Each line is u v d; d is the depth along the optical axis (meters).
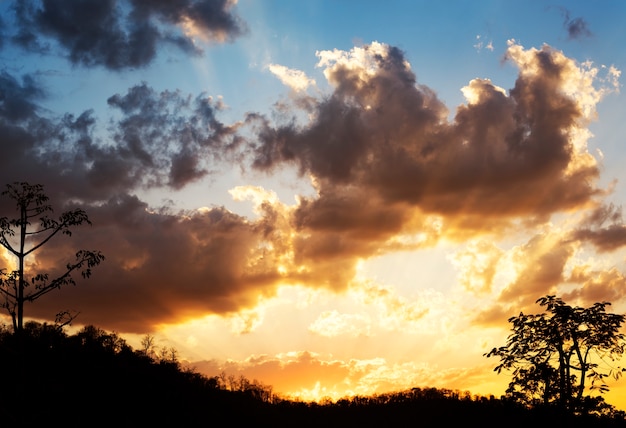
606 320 27.33
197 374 103.88
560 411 27.33
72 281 23.89
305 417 101.56
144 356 96.25
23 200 23.88
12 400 22.45
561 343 27.89
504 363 28.86
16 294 23.12
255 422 95.06
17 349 22.84
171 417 76.31
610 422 26.95
